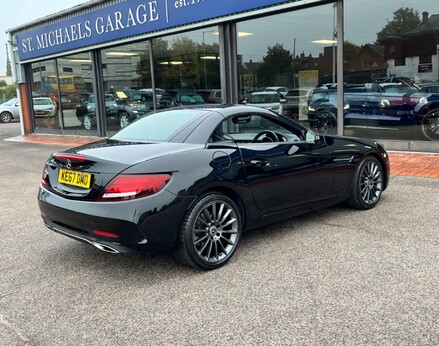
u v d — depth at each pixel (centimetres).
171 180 347
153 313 306
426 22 782
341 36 866
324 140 480
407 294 312
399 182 651
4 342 277
